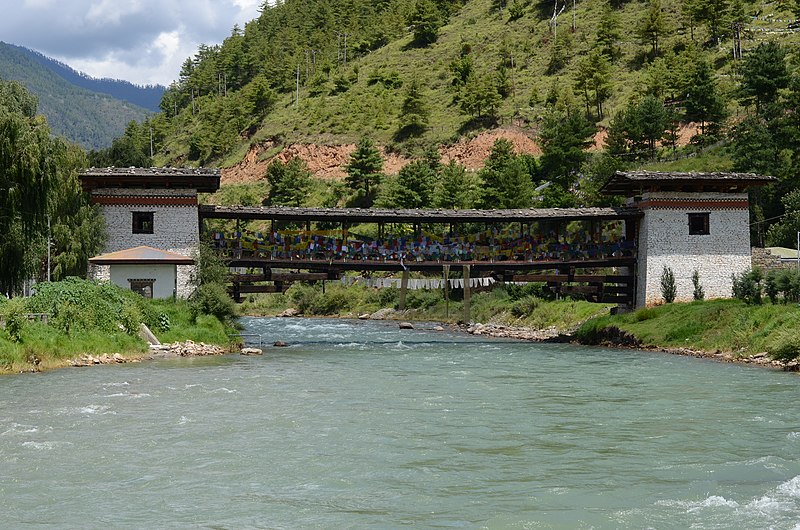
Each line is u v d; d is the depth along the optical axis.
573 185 117.81
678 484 18.53
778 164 93.31
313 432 24.12
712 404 29.55
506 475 19.36
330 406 28.84
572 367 42.28
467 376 38.25
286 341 62.94
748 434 24.02
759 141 94.38
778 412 27.75
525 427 25.12
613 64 166.88
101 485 18.34
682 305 57.91
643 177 60.28
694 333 51.75
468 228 98.88
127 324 45.88
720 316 51.47
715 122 121.38
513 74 178.00
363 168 143.12
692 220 62.28
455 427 25.05
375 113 175.50
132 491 17.91
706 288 61.78
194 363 43.03
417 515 16.33
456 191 117.75
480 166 148.88
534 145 147.00
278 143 176.75
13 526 15.52
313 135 172.12
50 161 50.50
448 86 183.50
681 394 32.09
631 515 16.19
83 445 22.12
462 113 166.62
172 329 49.94
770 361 42.34
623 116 125.31
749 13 168.62
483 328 75.62
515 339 66.88
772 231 84.88
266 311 121.06
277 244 60.25
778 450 21.89
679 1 185.12
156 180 54.72
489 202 112.00
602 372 39.84
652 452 21.72
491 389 33.62
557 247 64.44
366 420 26.14
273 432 24.08
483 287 96.12
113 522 15.81
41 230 50.50
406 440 23.11
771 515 16.08
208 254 55.72
